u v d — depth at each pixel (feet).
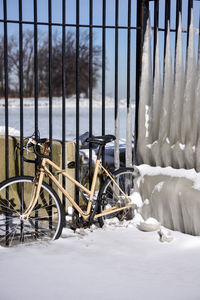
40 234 12.84
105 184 13.69
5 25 12.01
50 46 12.59
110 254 11.41
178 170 13.43
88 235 12.91
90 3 13.10
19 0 12.09
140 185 14.32
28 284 9.53
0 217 14.79
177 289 9.30
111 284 9.55
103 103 13.66
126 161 14.90
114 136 13.62
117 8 13.55
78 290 9.25
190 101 13.16
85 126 69.41
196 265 10.68
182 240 12.33
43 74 136.26
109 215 14.43
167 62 13.69
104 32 13.41
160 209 13.50
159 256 11.30
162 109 13.78
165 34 13.73
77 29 12.93
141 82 14.37
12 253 11.31
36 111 12.59
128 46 14.16
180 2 13.32
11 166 15.20
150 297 8.92
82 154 17.35
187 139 13.15
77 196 13.53
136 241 12.40
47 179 14.32
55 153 14.52
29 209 12.19
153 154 14.14
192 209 12.50
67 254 11.30
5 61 12.14
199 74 12.83
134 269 10.43
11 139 15.15
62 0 12.63
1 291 9.18
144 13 14.21
